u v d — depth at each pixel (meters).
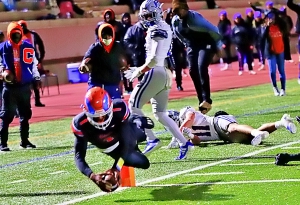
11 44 13.49
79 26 31.66
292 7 18.84
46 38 30.11
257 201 8.27
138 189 9.40
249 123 14.71
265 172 9.80
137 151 9.25
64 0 32.16
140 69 10.86
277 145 11.93
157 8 10.88
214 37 13.51
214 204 8.28
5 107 13.80
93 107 8.16
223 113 12.38
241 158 11.02
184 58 29.17
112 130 8.54
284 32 19.62
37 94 22.11
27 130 14.01
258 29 30.36
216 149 11.94
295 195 8.42
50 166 11.79
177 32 13.77
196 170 10.37
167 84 11.02
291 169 9.87
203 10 36.91
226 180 9.50
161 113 11.17
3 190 10.09
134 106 10.98
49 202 9.11
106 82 10.26
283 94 19.77
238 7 41.03
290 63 33.16
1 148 13.86
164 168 10.71
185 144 11.19
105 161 11.77
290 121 11.66
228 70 31.67
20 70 13.59
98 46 10.20
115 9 34.12
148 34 10.88
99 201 8.89
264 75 28.03
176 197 8.79
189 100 20.62
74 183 10.22
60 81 30.64
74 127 8.52
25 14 30.84
